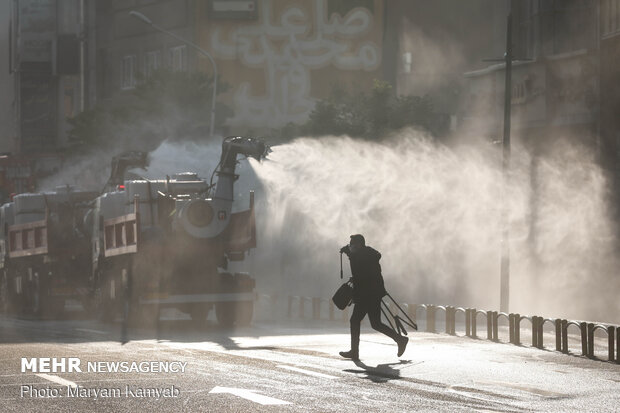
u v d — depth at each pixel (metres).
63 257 59.38
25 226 62.34
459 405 21.70
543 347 37.75
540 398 23.06
